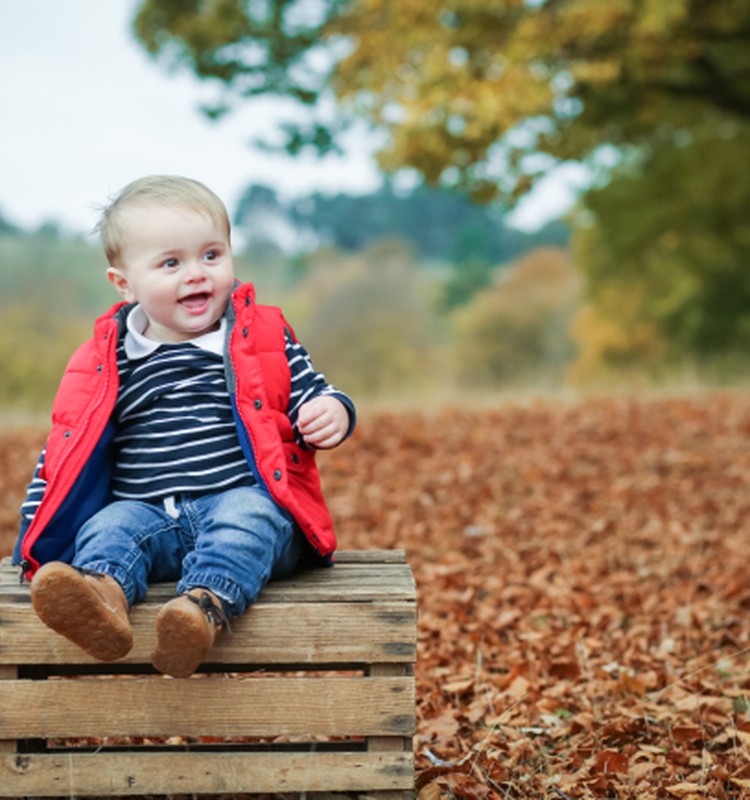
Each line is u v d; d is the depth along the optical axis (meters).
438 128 10.77
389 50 11.27
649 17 10.79
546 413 10.30
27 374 32.06
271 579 2.86
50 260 34.34
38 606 2.35
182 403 2.85
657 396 11.57
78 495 2.81
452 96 10.45
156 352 2.86
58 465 2.73
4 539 6.46
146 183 2.86
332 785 2.69
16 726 2.63
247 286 2.92
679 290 23.78
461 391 13.27
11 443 9.35
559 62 11.60
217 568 2.60
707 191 17.52
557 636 4.70
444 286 55.28
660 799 3.03
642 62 11.89
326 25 12.67
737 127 16.81
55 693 2.63
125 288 2.95
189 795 2.87
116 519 2.73
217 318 2.90
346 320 35.41
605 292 26.97
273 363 2.92
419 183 12.15
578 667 4.21
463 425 9.75
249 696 2.66
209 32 13.19
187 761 2.68
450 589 5.43
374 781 2.68
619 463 8.23
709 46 13.47
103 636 2.42
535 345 39.28
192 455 2.83
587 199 19.45
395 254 36.22
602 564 5.89
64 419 2.81
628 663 4.35
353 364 34.72
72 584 2.34
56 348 33.03
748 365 15.59
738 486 7.49
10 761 2.64
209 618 2.50
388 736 2.69
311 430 2.83
